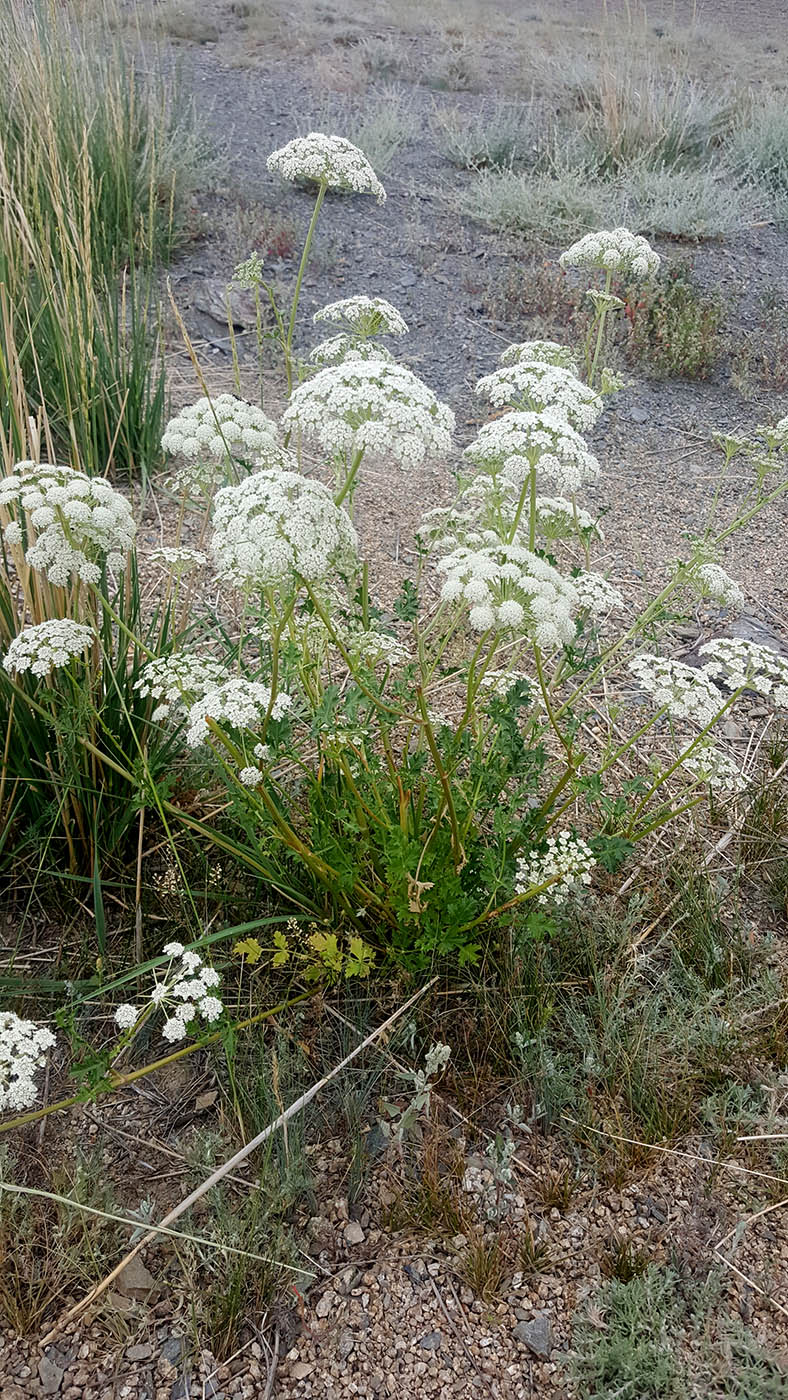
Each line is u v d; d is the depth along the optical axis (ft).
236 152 33.83
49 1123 10.05
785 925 12.67
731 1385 8.29
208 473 11.27
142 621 14.96
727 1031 10.68
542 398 9.42
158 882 11.49
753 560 19.98
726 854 13.46
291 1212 9.45
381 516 19.84
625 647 17.29
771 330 27.40
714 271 30.01
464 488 11.64
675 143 35.88
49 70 22.79
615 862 10.51
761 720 16.05
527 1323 8.86
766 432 11.74
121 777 11.80
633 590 18.60
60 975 11.03
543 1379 8.54
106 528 9.05
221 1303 8.49
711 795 13.79
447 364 25.20
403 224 31.07
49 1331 8.56
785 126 36.40
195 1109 10.27
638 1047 10.26
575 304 26.58
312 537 8.16
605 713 15.72
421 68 44.80
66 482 9.20
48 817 11.56
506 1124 10.30
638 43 48.47
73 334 16.52
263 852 10.71
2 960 11.21
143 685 9.95
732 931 12.29
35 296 17.93
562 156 34.30
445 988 11.18
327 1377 8.50
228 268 27.32
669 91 39.17
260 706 9.21
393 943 10.72
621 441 23.58
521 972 10.93
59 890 11.75
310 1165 9.84
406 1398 8.38
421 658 11.28
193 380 23.08
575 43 48.98
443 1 56.90
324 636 9.95
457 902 10.26
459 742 10.44
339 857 10.28
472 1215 9.50
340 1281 9.09
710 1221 9.62
